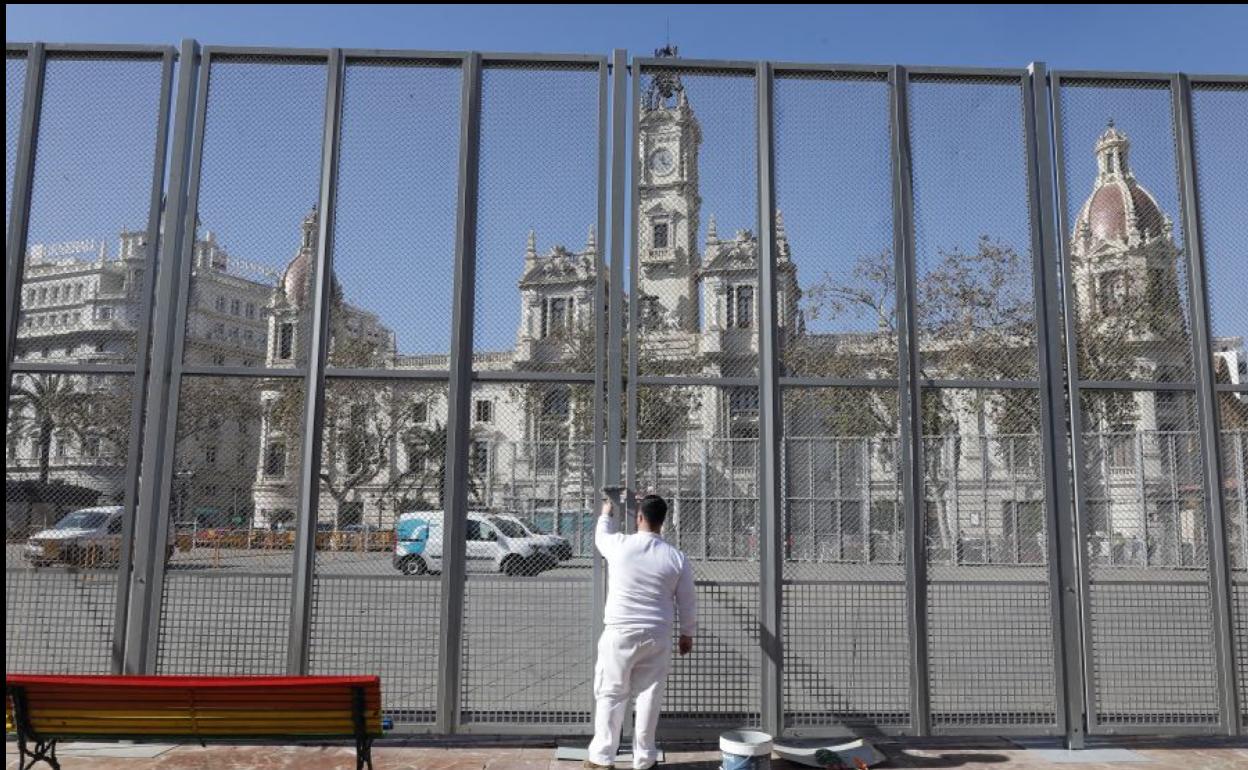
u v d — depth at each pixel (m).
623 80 6.65
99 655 5.96
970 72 6.72
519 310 6.41
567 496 6.27
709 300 6.45
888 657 6.19
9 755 5.71
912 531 6.22
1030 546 6.37
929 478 6.48
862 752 5.81
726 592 6.19
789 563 6.25
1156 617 6.34
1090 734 6.15
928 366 6.48
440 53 6.61
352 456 6.27
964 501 6.44
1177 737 6.50
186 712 4.72
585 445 6.31
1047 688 6.21
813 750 5.74
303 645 5.96
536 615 6.16
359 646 6.08
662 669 5.47
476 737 6.26
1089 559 6.27
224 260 6.36
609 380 6.32
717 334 6.41
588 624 6.15
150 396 6.14
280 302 6.38
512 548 6.22
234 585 6.07
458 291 6.34
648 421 6.36
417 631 6.14
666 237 6.50
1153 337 6.56
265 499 6.18
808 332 6.49
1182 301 6.59
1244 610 6.28
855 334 6.49
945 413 6.54
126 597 5.99
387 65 6.65
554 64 6.66
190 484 6.15
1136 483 6.52
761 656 6.07
